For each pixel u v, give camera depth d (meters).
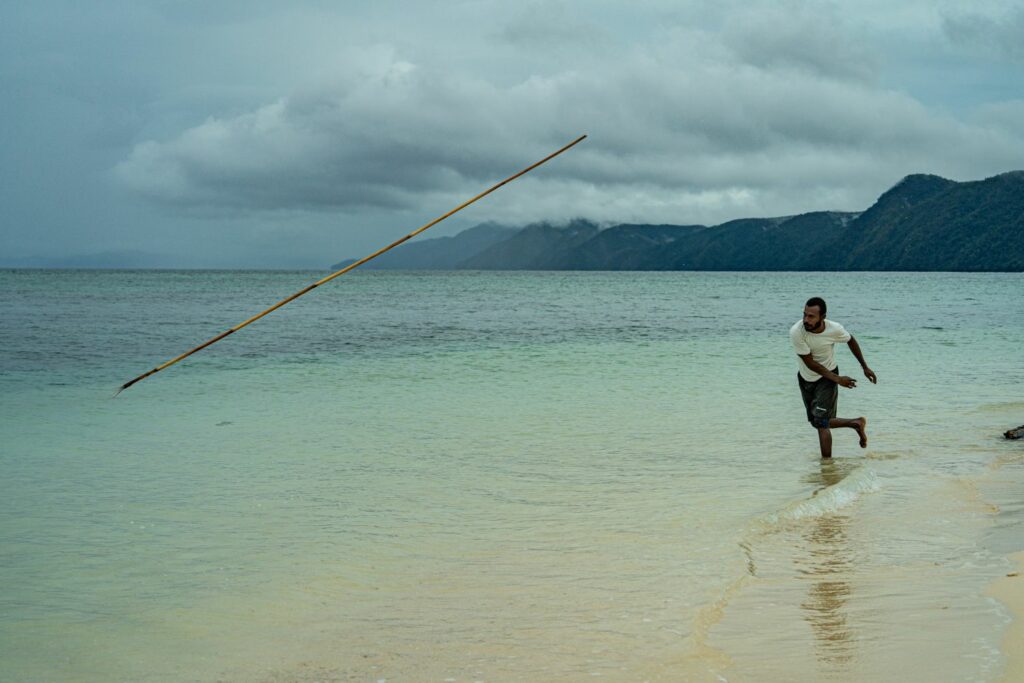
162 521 5.52
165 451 7.95
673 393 11.91
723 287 81.88
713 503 5.92
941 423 9.33
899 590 4.09
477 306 42.78
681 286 86.06
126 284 79.25
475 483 6.58
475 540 5.08
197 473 6.97
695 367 15.41
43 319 29.78
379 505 5.92
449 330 25.38
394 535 5.20
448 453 7.78
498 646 3.53
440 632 3.69
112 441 8.47
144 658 3.47
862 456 7.61
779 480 6.65
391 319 31.00
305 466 7.23
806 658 3.31
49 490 6.39
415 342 21.06
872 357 16.94
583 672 3.25
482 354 18.08
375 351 18.70
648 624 3.74
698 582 4.30
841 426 7.58
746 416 9.89
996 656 3.22
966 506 5.78
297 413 10.24
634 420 9.59
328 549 4.92
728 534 5.15
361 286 84.25
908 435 8.63
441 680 3.21
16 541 5.09
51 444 8.30
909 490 6.28
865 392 11.86
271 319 30.89
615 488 6.39
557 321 29.95
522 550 4.88
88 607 4.04
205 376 14.13
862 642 3.45
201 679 3.27
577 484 6.53
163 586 4.32
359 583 4.35
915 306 41.53
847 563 4.57
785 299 52.00
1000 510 5.66
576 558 4.72
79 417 10.00
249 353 18.28
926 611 3.77
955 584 4.14
